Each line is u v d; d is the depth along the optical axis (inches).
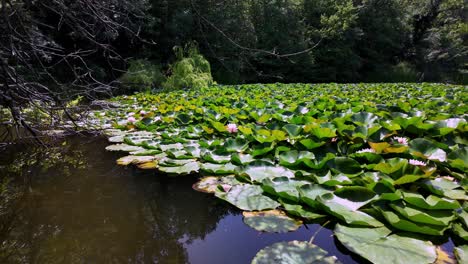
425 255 43.9
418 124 98.3
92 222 61.2
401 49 784.9
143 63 313.6
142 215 64.2
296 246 48.0
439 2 746.8
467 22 835.4
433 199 58.9
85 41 259.6
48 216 63.4
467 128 94.7
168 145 106.6
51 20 194.9
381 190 60.1
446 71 775.1
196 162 90.0
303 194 60.4
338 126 101.3
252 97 208.1
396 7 722.2
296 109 140.3
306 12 640.4
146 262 48.6
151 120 142.9
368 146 92.4
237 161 84.6
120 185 79.8
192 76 299.4
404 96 214.2
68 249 52.1
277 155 88.2
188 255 50.2
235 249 51.3
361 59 681.0
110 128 140.0
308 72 585.6
